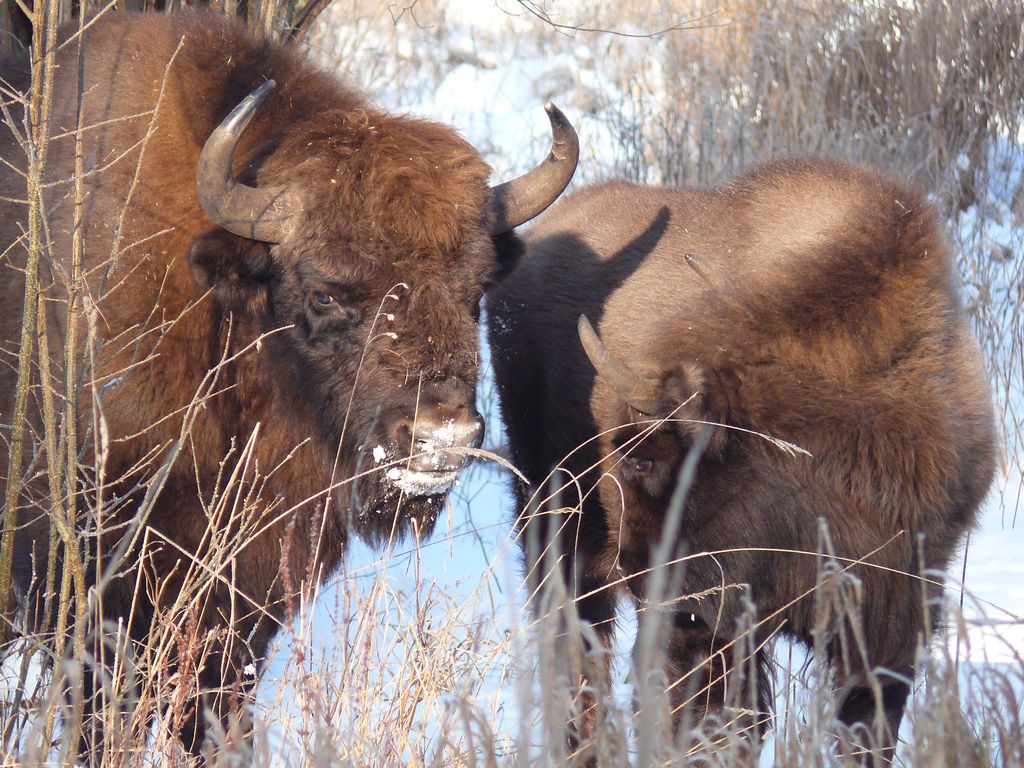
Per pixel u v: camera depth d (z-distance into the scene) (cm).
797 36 2744
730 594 1141
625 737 783
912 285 1172
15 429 938
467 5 4562
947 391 1162
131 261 1058
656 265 1416
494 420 2242
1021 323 2256
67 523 918
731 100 2739
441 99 3894
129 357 1046
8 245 1102
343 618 1022
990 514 1902
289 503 1141
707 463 1138
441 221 1052
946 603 892
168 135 1098
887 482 1114
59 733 985
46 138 945
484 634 1076
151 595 1022
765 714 1162
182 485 1085
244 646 1114
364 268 1044
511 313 1522
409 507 1156
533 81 3894
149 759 953
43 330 938
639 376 1154
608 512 1320
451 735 952
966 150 2578
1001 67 2662
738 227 1383
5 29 1516
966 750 786
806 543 1133
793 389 1142
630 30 3872
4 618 954
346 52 3616
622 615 1441
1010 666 848
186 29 1152
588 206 1611
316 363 1080
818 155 1496
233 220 1033
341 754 876
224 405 1099
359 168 1055
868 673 832
